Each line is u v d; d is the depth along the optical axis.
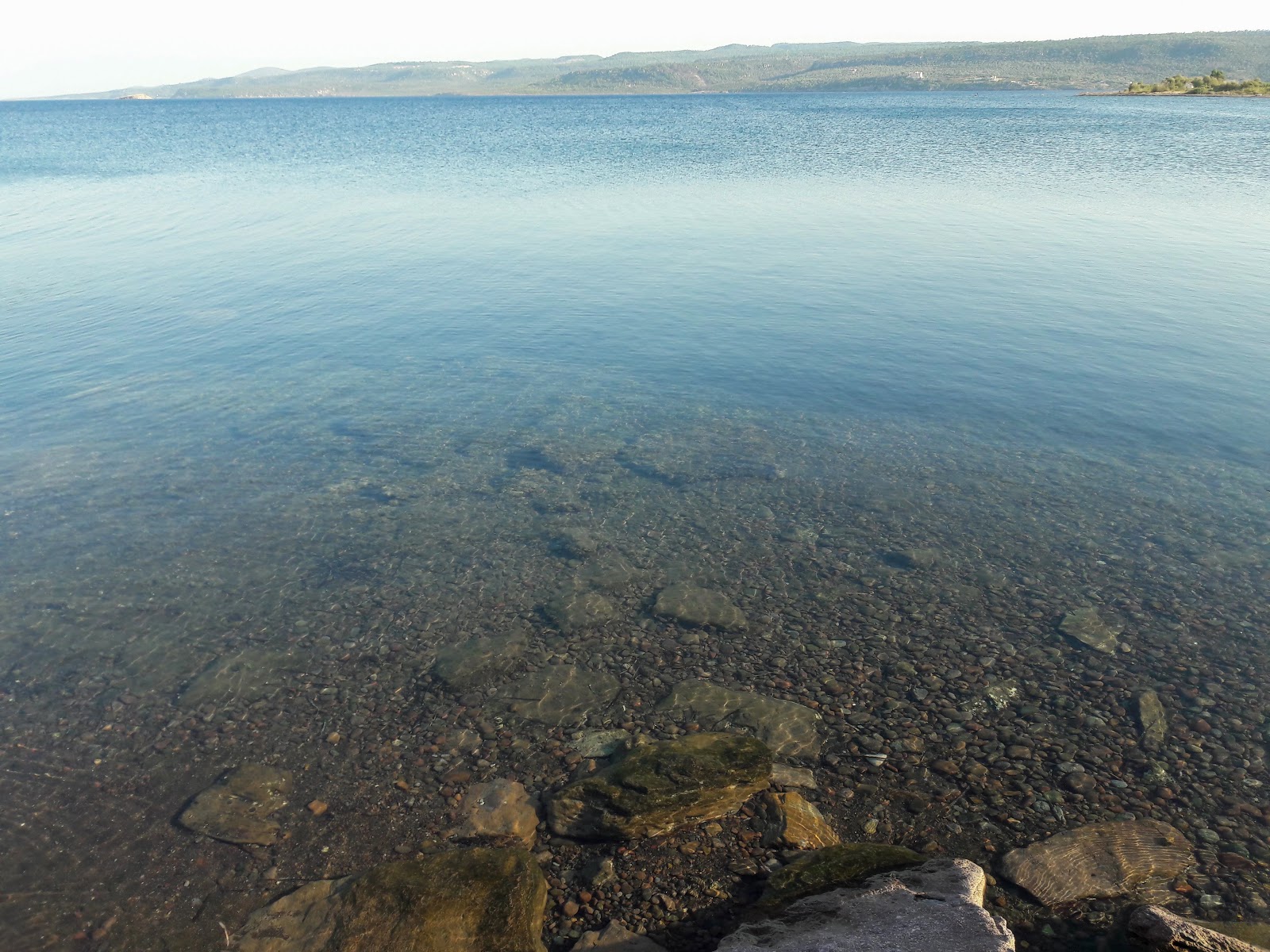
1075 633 8.97
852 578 10.08
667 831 6.49
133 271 24.58
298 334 18.72
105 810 6.92
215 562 10.47
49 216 34.44
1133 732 7.54
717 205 35.66
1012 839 6.45
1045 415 14.16
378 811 6.85
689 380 15.93
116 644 8.99
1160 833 6.40
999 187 40.06
